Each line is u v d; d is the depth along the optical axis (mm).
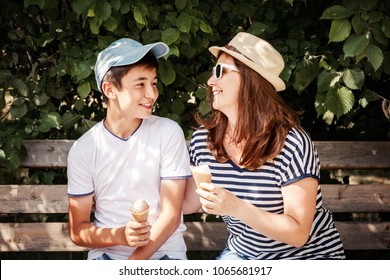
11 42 3959
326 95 3539
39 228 3787
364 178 4672
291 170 2699
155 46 3025
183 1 3574
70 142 3752
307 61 3615
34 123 3748
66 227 3783
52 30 3742
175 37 3486
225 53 2824
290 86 4070
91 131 3076
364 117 4121
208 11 3791
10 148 3641
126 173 3012
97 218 3094
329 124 4180
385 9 3471
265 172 2748
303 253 2842
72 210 3074
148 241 2908
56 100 4020
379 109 4082
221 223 3789
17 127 3756
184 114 3920
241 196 2814
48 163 3750
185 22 3482
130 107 2955
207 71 3805
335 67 3590
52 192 3750
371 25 3385
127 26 3721
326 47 3838
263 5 3844
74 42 3768
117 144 3014
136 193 3012
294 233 2646
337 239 2898
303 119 4156
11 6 3871
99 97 4012
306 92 4039
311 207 2705
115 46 3035
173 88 3859
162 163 3018
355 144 3787
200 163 2947
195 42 3682
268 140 2713
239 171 2805
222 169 2854
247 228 2850
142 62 2932
